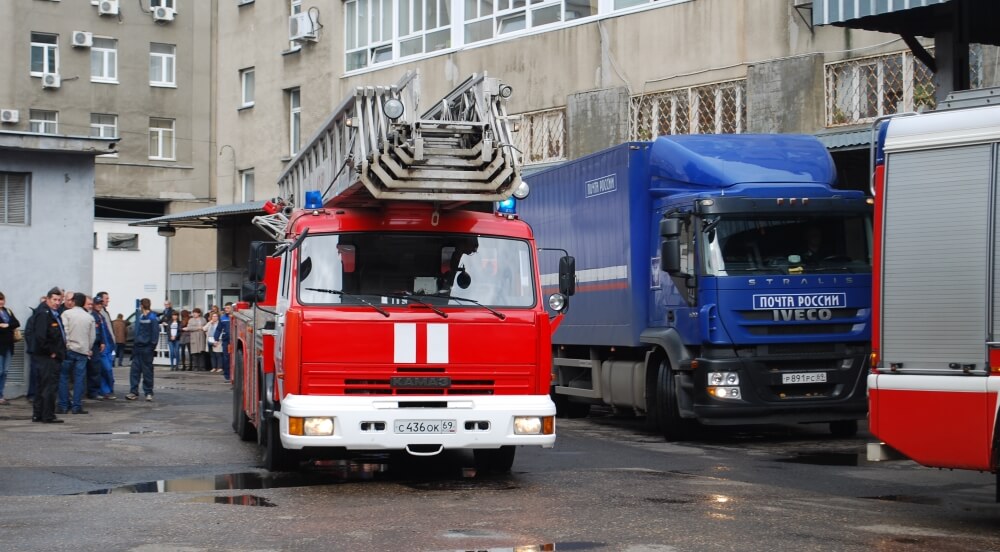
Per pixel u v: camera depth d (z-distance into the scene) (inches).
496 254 448.1
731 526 342.6
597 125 1030.4
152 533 331.9
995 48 754.2
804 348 586.2
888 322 362.9
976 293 344.8
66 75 1964.8
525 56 1104.2
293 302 429.1
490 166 428.8
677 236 579.8
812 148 619.8
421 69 1224.2
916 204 359.3
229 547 311.7
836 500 398.6
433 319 431.5
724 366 577.0
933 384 350.6
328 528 339.0
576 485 433.1
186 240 1935.3
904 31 607.5
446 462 506.3
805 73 872.9
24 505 383.9
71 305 867.4
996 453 339.6
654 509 374.3
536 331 440.1
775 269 585.0
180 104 2049.7
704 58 952.9
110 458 519.5
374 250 438.9
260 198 1520.7
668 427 610.5
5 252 884.6
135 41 2018.9
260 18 1513.3
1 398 824.3
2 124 1908.2
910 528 342.6
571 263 470.0
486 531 333.7
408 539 322.0
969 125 350.6
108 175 1977.1
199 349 1430.9
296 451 472.1
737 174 593.9
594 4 1045.8
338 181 490.0
